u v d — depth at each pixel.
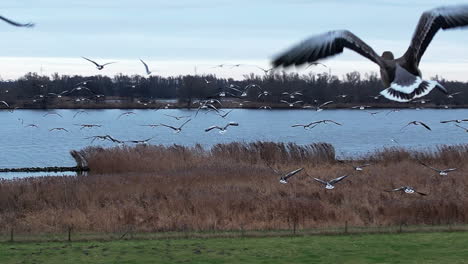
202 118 155.75
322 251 24.86
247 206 33.22
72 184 38.06
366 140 98.12
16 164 67.94
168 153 51.91
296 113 181.38
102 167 50.41
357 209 33.97
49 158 74.19
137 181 39.53
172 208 33.34
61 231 29.91
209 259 23.41
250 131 119.62
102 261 23.06
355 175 44.16
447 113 181.75
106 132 116.12
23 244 26.69
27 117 163.62
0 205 34.16
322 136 106.81
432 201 33.50
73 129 122.75
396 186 39.91
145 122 142.25
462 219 32.44
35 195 35.56
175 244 26.50
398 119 155.38
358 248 25.47
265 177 42.53
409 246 25.73
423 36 4.65
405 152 52.47
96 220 31.02
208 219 31.48
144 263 22.70
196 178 40.94
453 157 49.78
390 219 32.28
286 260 23.19
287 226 31.00
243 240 27.47
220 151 53.00
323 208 32.62
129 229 30.19
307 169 48.16
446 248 25.27
